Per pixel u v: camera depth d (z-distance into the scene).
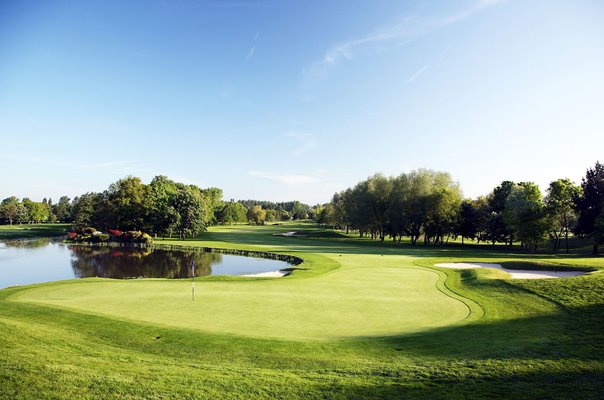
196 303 21.59
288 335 15.91
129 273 45.56
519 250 67.69
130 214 95.50
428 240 84.88
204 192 173.00
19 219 171.12
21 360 10.99
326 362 12.55
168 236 106.25
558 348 13.05
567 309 18.81
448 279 30.56
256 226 179.50
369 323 17.88
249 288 26.50
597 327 15.55
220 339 14.80
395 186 87.00
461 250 63.88
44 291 25.59
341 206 126.75
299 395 9.71
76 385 9.67
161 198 97.50
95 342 14.24
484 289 25.58
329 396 9.66
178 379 10.48
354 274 33.62
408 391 9.94
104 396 9.19
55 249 72.69
